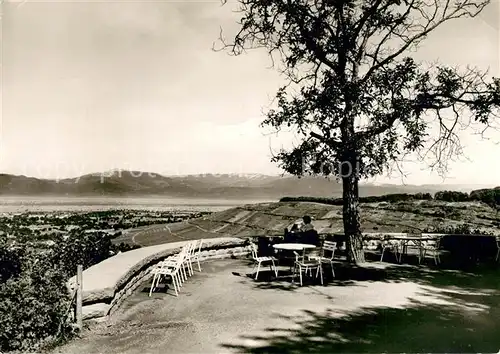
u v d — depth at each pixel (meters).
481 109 10.64
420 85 11.41
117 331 6.27
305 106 11.33
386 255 14.71
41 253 10.59
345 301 8.25
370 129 11.51
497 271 11.89
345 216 12.13
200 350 5.52
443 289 9.45
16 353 5.29
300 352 5.48
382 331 6.38
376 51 11.52
